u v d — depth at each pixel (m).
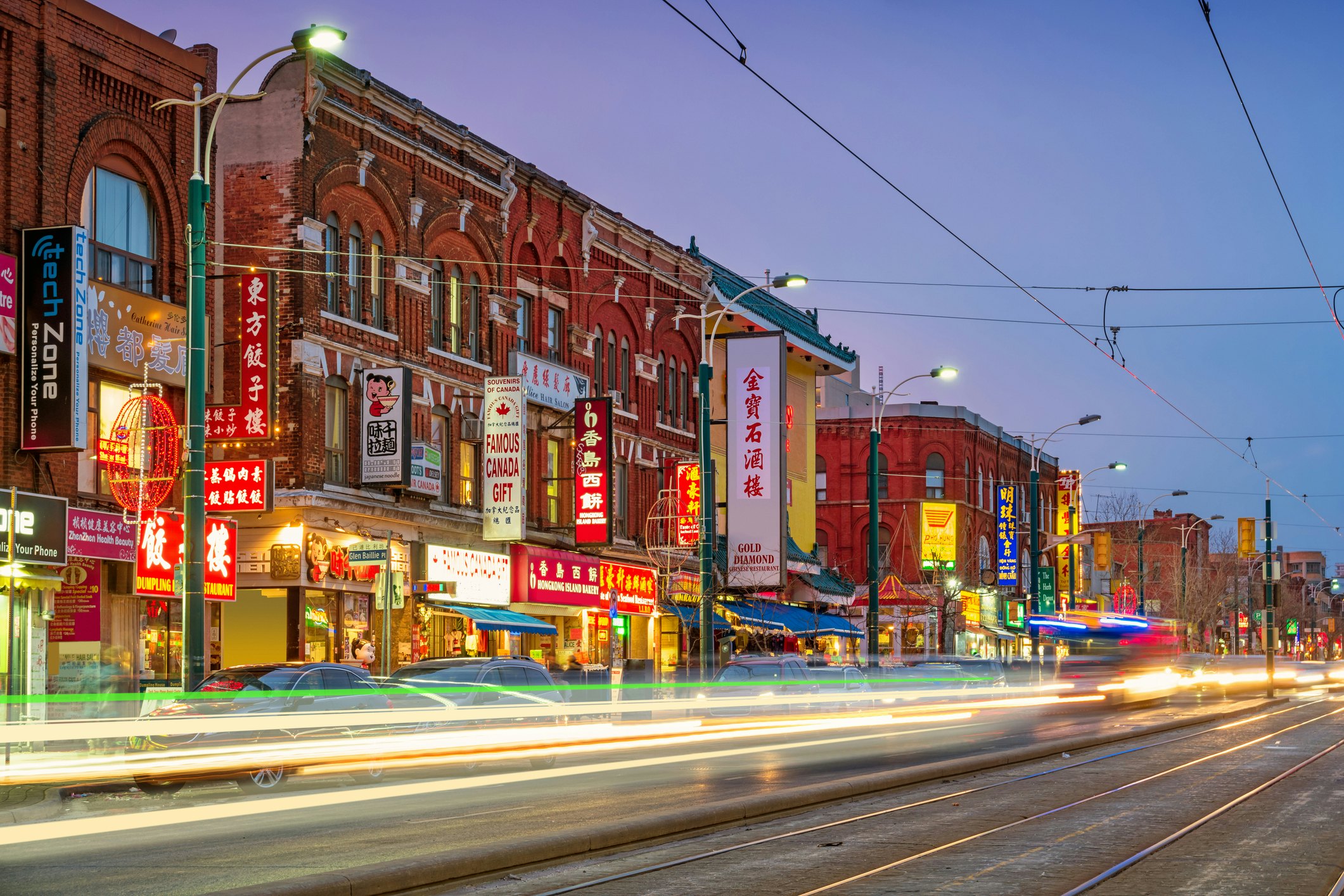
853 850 13.67
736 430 49.41
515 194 41.75
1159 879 11.98
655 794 18.95
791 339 59.25
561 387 43.38
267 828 15.89
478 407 40.06
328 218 34.44
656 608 48.53
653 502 50.06
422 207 37.59
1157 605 115.25
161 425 27.78
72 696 24.36
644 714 34.12
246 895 10.32
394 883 11.34
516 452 38.66
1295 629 131.12
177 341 29.50
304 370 33.03
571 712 25.12
